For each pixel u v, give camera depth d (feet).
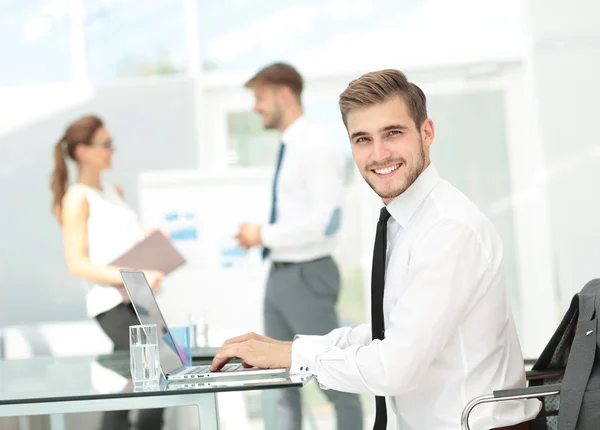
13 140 17.54
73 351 17.10
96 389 6.77
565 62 17.57
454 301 6.48
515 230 17.71
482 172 17.75
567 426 6.28
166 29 17.97
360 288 17.44
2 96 17.61
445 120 17.84
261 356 7.04
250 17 17.98
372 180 6.99
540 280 17.58
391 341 6.49
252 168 17.88
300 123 14.14
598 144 17.52
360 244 17.51
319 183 13.79
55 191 14.80
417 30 17.81
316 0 17.90
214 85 17.92
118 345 13.29
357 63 17.84
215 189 16.74
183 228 16.65
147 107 17.83
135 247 12.32
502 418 6.64
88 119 14.30
